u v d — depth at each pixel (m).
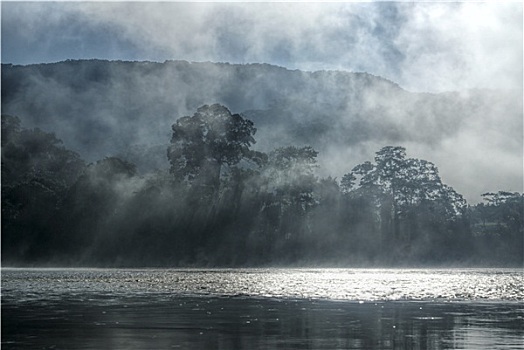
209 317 43.62
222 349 30.62
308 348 30.92
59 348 30.83
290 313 46.47
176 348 30.98
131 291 72.12
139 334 35.41
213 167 189.88
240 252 181.12
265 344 32.09
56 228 178.12
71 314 45.28
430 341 32.88
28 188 181.75
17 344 31.91
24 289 75.56
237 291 72.88
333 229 196.75
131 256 176.12
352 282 96.19
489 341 32.84
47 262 176.50
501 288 80.62
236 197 184.38
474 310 49.12
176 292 70.56
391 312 47.25
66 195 180.75
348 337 34.34
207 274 129.50
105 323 39.97
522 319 42.44
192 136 189.00
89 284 87.25
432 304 54.75
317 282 95.81
